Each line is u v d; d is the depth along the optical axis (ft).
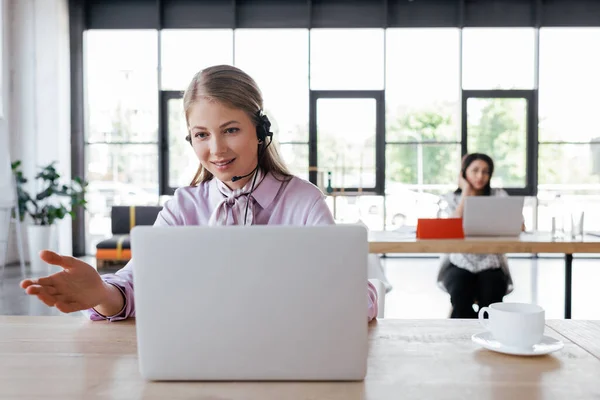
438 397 2.55
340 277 2.69
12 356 3.17
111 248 18.43
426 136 22.25
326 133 22.36
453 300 10.02
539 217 21.89
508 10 21.66
